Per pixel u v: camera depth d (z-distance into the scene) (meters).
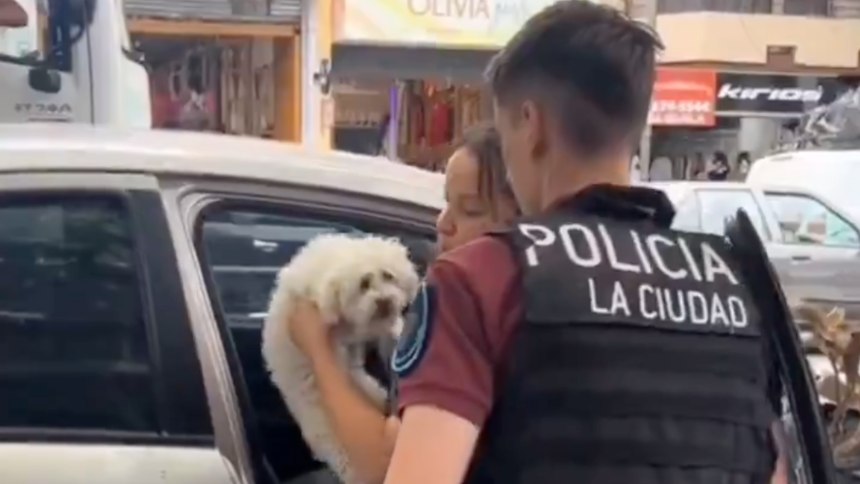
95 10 6.02
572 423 1.72
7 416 2.36
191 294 2.45
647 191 1.90
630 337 1.75
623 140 1.86
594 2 2.04
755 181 13.37
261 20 14.70
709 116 19.00
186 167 2.55
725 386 1.82
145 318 2.42
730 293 1.87
